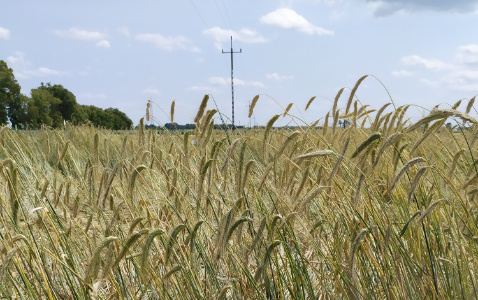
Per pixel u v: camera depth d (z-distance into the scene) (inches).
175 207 117.6
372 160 107.3
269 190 108.8
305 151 119.0
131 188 106.0
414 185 87.8
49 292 91.9
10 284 99.5
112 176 103.9
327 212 114.0
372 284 99.3
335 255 103.7
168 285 95.5
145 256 82.2
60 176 177.9
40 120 2143.2
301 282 101.0
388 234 93.1
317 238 116.5
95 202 122.0
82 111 2586.1
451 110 80.1
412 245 100.7
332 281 105.0
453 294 97.0
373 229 101.5
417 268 98.6
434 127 90.4
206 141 112.7
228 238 85.1
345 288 96.1
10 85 1942.7
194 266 94.4
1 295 94.6
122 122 2878.9
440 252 103.3
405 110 117.4
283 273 108.2
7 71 1939.0
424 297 94.2
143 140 134.1
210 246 108.0
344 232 107.5
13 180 107.7
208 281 109.5
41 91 2263.8
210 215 122.6
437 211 103.5
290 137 96.1
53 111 2327.8
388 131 119.1
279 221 99.3
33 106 2044.8
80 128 428.1
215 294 104.1
